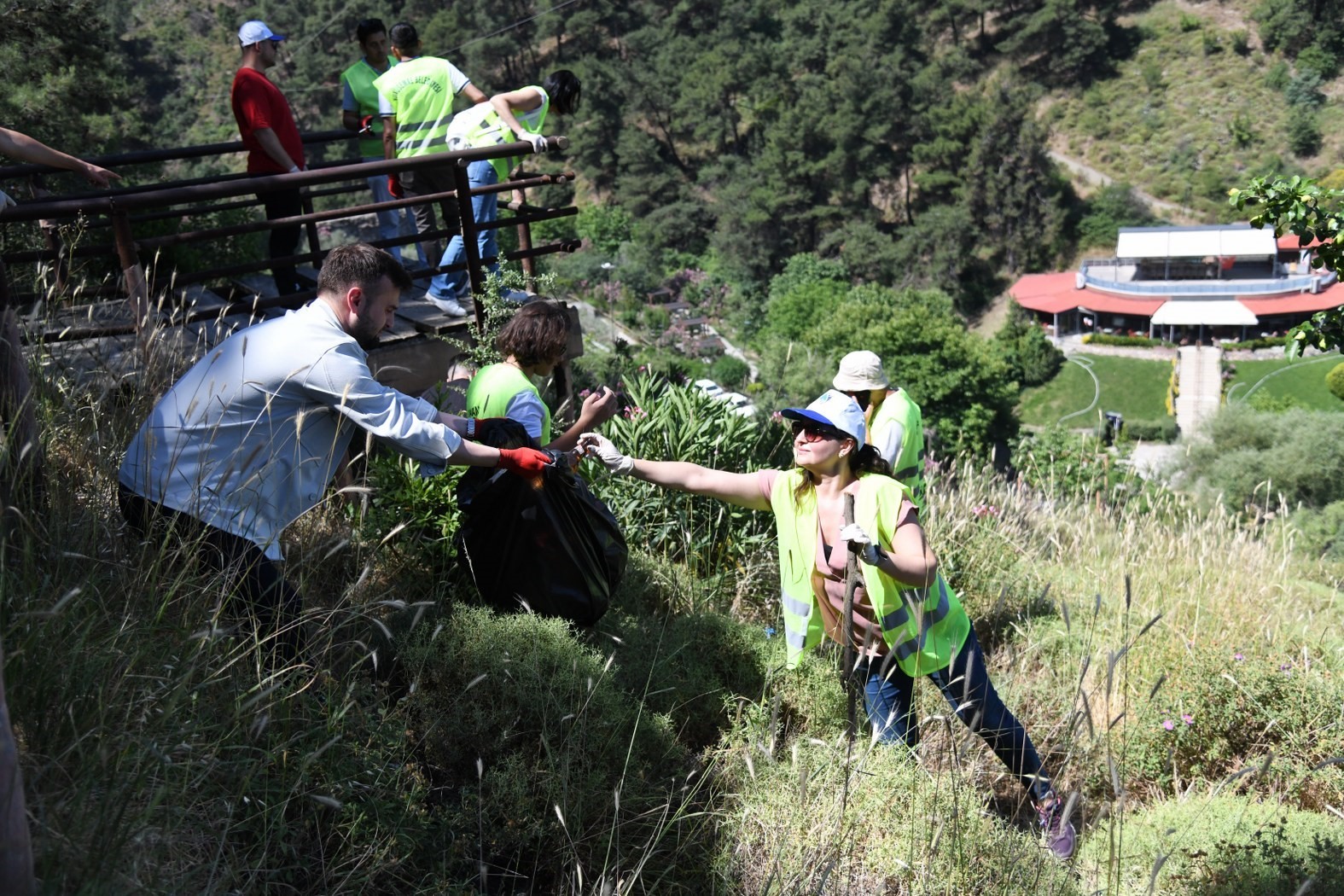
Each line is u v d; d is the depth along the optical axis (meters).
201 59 120.25
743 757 3.09
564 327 3.67
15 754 1.69
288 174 4.45
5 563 2.47
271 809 2.36
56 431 3.33
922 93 90.56
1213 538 6.23
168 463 2.86
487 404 3.59
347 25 109.69
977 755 3.58
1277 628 4.69
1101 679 4.15
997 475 7.52
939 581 3.36
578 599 3.49
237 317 5.21
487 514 3.48
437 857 2.63
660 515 4.75
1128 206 87.88
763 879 2.75
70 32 17.12
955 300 84.06
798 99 97.25
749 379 64.50
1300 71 96.06
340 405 2.91
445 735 3.01
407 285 3.09
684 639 3.78
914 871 2.76
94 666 2.34
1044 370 66.62
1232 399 60.31
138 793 2.16
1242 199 5.81
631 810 2.89
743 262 90.88
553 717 3.01
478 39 108.62
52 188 9.74
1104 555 6.27
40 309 3.92
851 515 3.01
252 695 2.47
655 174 99.75
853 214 89.44
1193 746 3.88
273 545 2.96
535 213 5.93
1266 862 3.00
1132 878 3.08
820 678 3.65
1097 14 105.44
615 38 115.50
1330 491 25.94
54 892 1.87
